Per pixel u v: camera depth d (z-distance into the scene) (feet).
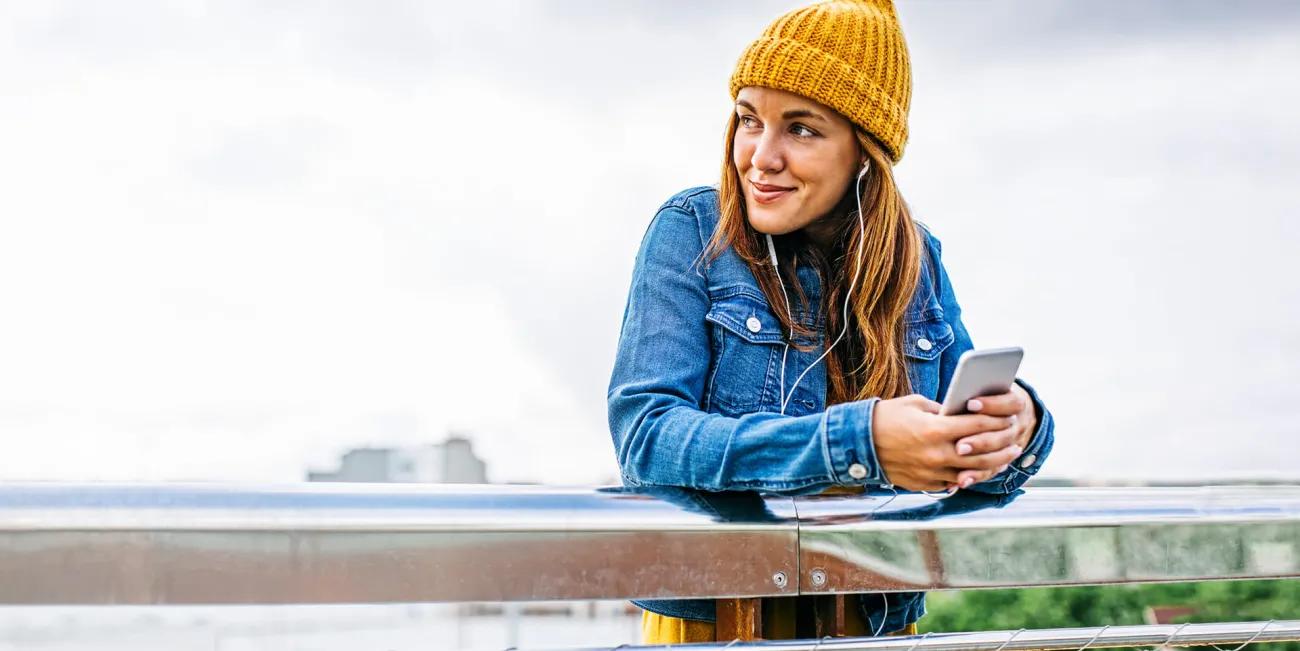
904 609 4.21
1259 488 3.68
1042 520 3.41
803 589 3.24
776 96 4.28
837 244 4.68
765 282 4.47
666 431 3.69
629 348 4.26
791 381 4.44
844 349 4.62
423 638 22.56
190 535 2.85
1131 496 3.54
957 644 3.27
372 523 2.94
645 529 3.12
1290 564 3.57
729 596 3.17
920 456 3.31
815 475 3.38
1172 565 3.48
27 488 2.85
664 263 4.43
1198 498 3.57
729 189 4.56
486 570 3.00
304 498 2.94
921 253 4.93
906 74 4.57
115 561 2.82
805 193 4.33
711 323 4.41
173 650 19.83
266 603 2.87
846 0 4.56
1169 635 3.45
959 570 3.34
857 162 4.47
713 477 3.49
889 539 3.30
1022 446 3.82
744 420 3.59
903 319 4.73
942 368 4.94
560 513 3.07
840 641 3.19
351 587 2.92
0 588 2.78
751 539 3.20
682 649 3.14
